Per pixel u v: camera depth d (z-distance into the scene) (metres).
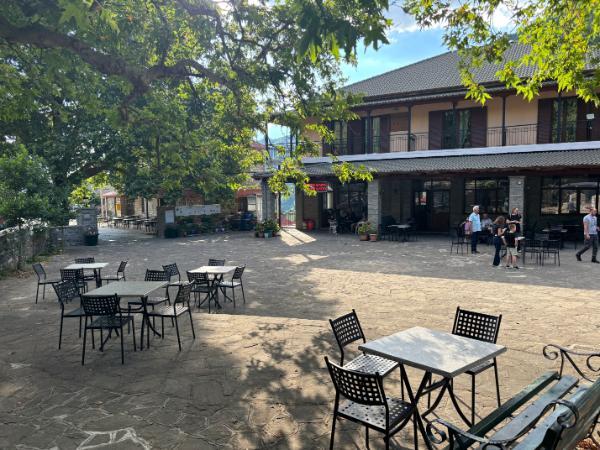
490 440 3.16
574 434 3.12
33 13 6.95
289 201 46.31
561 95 22.88
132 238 28.73
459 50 8.08
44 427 4.69
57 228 22.48
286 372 6.08
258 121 12.44
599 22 7.28
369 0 5.30
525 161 20.20
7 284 13.45
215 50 10.73
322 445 4.30
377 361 5.09
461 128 25.69
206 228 30.84
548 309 9.25
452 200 26.58
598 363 6.23
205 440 4.40
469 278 12.84
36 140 22.59
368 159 26.17
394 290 11.45
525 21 7.97
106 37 8.41
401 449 4.23
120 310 6.95
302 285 12.34
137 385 5.72
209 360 6.58
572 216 23.00
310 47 5.12
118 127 10.10
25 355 6.90
